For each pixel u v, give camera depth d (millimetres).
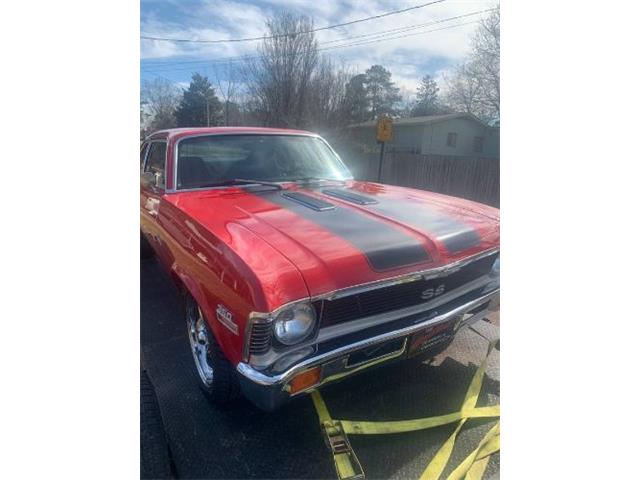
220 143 3162
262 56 21094
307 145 3590
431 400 2354
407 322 2002
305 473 1896
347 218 2311
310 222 2201
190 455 1976
